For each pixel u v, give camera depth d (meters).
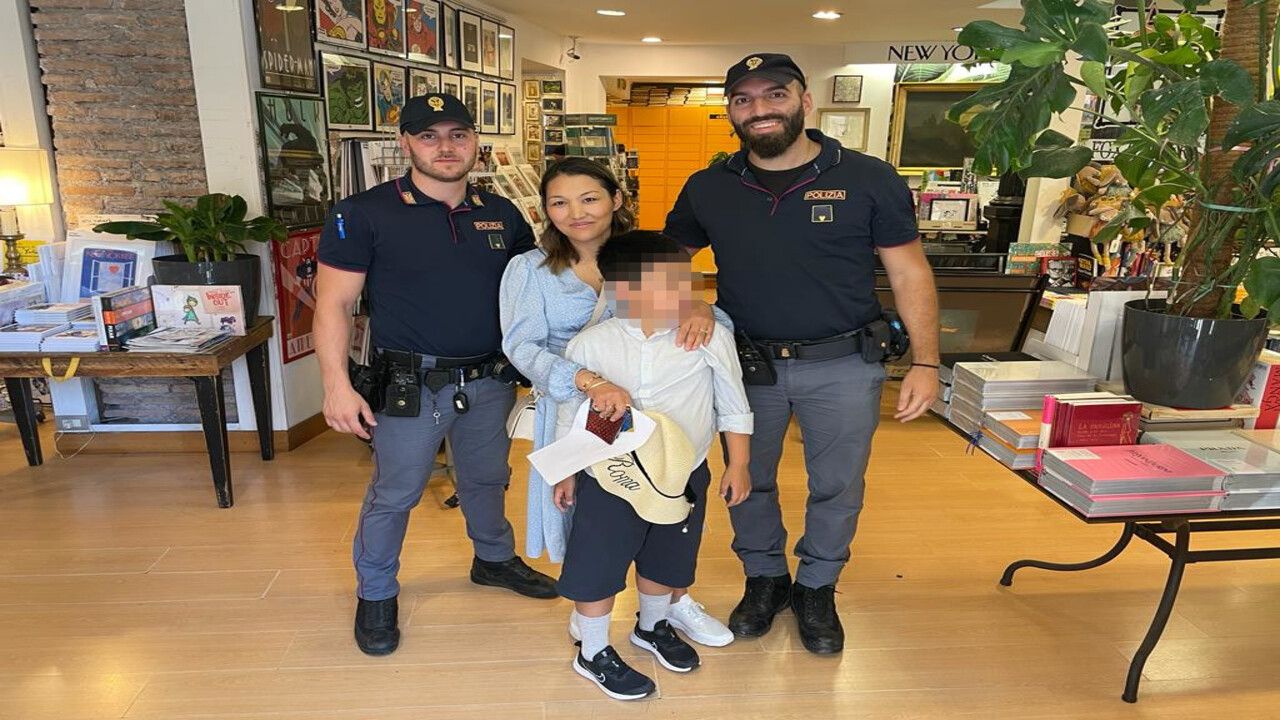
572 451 1.78
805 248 1.95
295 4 3.69
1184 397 2.07
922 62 7.73
